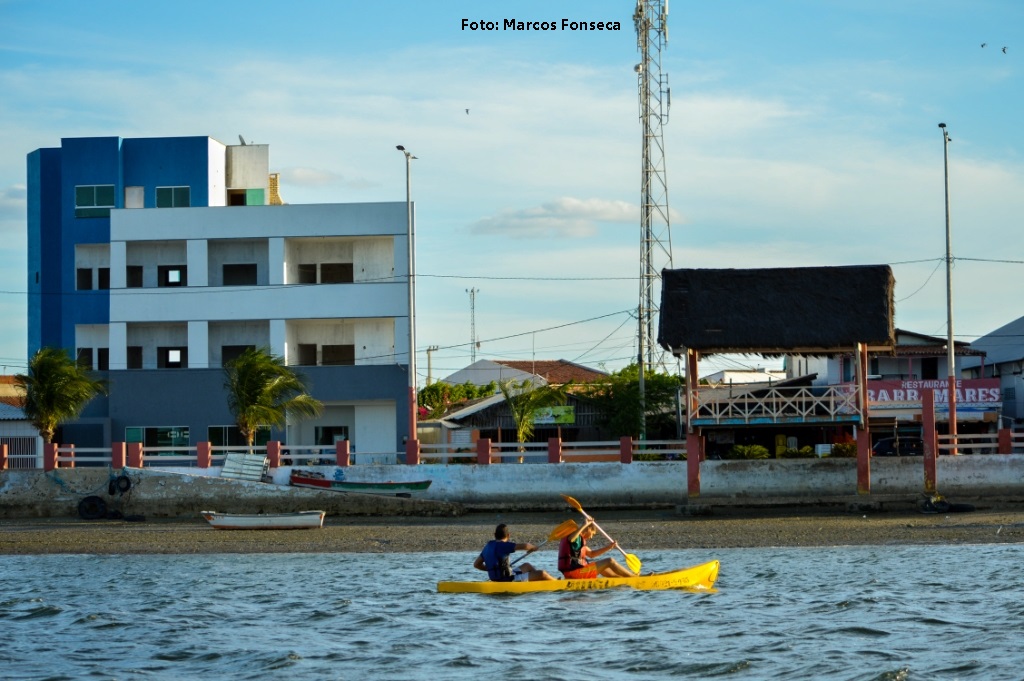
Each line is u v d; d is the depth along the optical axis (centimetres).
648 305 12231
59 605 5516
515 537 8025
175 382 11481
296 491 9425
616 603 5294
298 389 10650
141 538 8206
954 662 4012
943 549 7000
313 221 11506
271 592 5838
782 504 8975
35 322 12381
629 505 9300
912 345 11750
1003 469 8981
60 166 12481
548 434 11850
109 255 12162
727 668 4016
